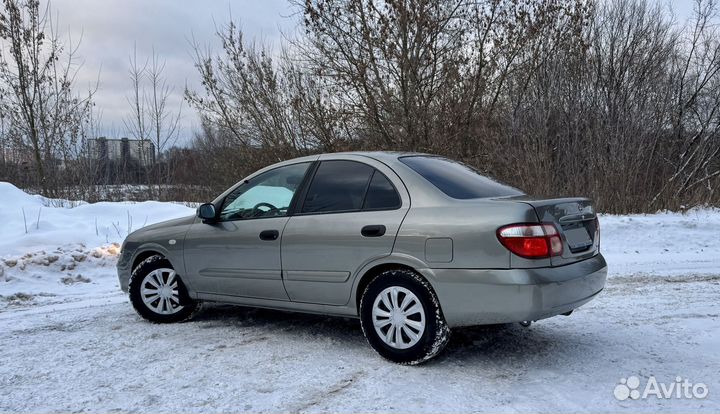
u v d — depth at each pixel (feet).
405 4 45.62
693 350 13.92
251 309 19.77
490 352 14.19
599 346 14.47
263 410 10.90
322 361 13.78
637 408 10.62
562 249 12.53
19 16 50.01
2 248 28.66
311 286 14.70
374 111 48.80
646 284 22.47
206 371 13.23
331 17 47.91
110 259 28.63
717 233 33.45
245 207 16.58
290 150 54.08
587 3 51.52
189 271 17.34
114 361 14.15
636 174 44.73
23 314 19.81
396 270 13.32
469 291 12.25
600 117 48.19
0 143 52.60
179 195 60.23
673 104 53.06
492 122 48.42
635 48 53.67
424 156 15.78
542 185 43.98
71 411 11.10
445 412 10.59
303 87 52.75
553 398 11.16
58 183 53.01
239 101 55.57
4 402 11.60
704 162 50.60
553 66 49.34
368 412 10.68
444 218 12.75
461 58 47.62
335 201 14.75
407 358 13.08
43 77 51.90
